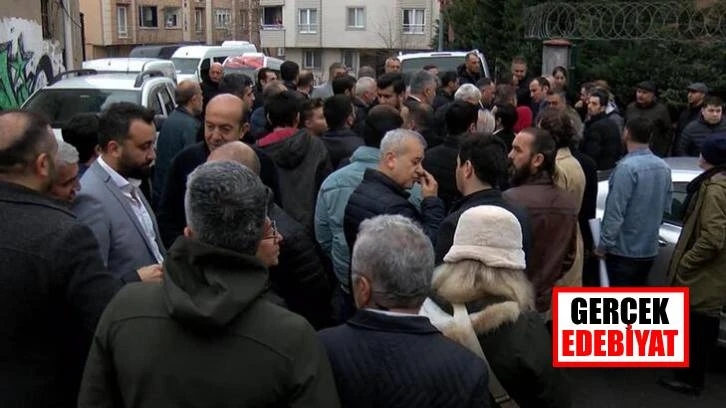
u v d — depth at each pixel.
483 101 9.73
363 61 55.25
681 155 9.62
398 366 2.31
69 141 4.38
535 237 4.51
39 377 2.62
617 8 13.48
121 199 3.65
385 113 4.79
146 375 2.16
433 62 15.96
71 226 2.63
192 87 7.34
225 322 2.12
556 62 13.62
